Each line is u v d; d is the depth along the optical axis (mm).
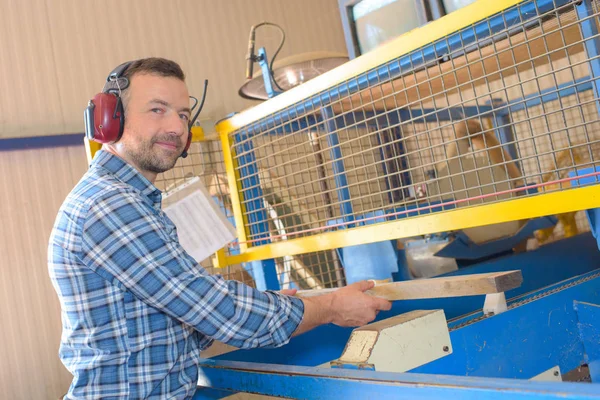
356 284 1337
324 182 2357
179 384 1219
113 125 1375
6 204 4559
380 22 1806
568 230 3021
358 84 1647
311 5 6215
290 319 1187
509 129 3418
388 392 852
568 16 1332
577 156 3699
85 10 5102
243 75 5734
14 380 4434
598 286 1355
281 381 1063
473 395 746
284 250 2008
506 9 1254
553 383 692
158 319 1195
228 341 1157
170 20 5473
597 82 1146
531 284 2238
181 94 1444
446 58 1479
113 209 1162
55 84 4879
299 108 1938
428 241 2547
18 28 4820
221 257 2238
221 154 2445
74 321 1182
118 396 1154
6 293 4488
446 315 1759
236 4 5816
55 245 1199
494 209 1319
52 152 4758
